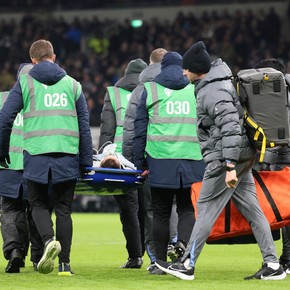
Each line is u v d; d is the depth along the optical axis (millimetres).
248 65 56125
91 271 15789
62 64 59438
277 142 13508
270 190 14266
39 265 14023
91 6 66500
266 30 57688
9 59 61688
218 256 19484
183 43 58469
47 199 14711
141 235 17375
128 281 13836
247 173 13977
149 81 16000
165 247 14961
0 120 14422
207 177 13727
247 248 21703
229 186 13398
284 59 56156
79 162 14750
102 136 17625
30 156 14492
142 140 15102
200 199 13836
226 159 13297
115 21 64125
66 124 14547
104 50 62250
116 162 15539
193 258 13812
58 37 62719
